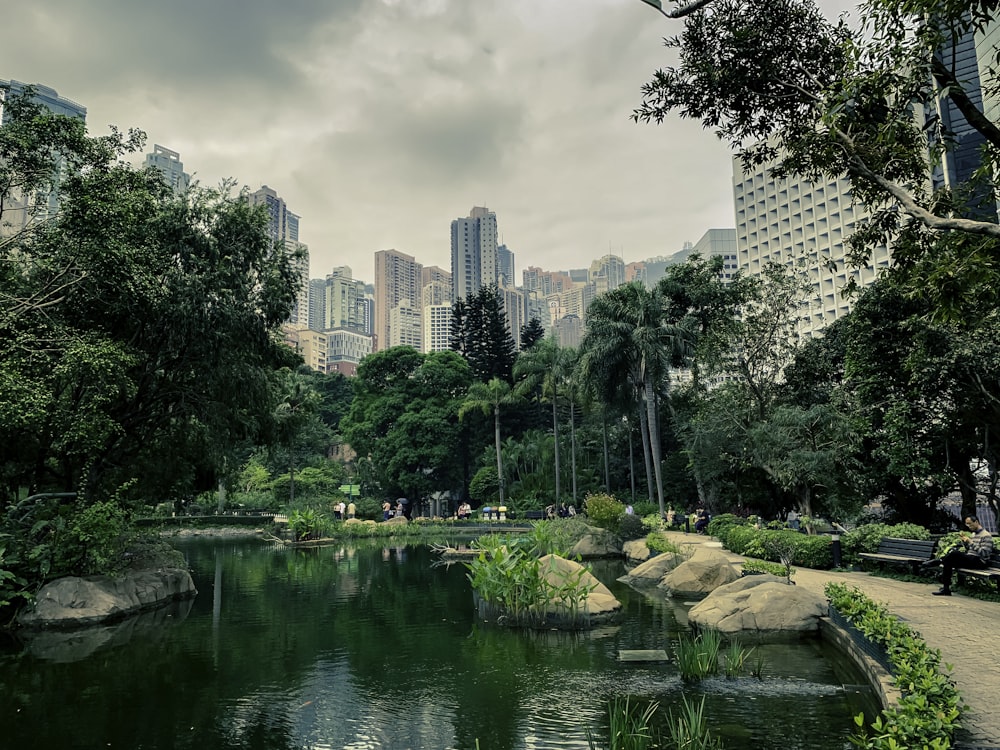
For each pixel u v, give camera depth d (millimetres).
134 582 15000
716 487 33656
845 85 7727
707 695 7656
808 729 6430
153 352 17656
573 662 9492
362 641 11281
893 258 9203
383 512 44750
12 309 14281
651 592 15984
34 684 8914
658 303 33438
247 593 17031
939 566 12680
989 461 18828
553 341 48219
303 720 7289
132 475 20672
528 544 15859
